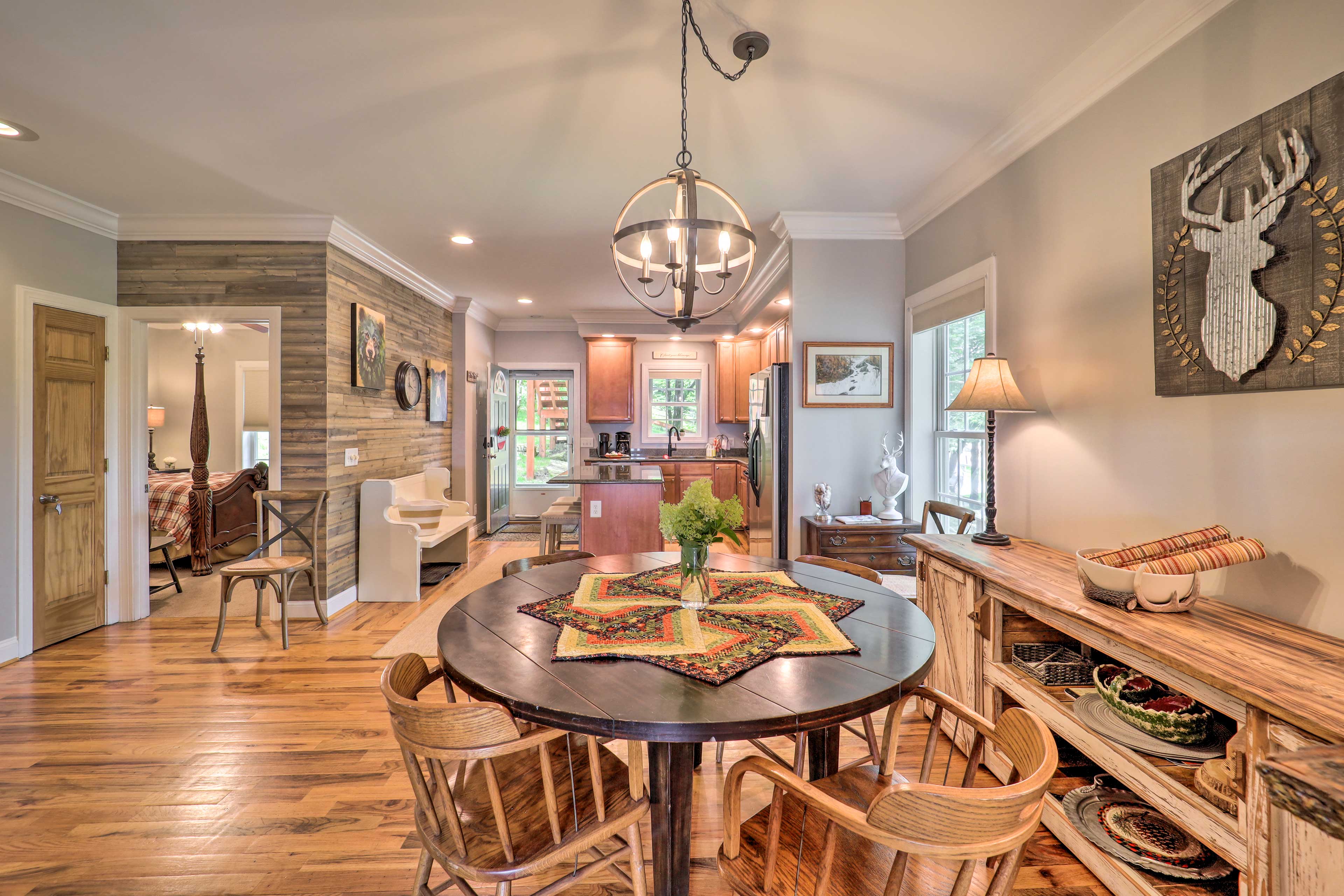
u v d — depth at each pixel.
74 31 2.04
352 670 3.14
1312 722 1.07
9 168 3.11
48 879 1.69
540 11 1.95
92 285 3.70
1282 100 1.60
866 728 1.76
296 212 3.75
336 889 1.67
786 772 1.06
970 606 2.26
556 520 4.48
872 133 2.76
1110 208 2.21
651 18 1.98
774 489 4.09
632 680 1.27
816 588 1.95
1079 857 1.73
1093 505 2.31
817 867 1.17
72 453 3.59
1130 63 2.08
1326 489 1.50
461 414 6.41
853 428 3.93
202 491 5.11
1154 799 1.47
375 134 2.76
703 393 7.86
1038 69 2.29
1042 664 2.08
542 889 1.25
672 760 1.32
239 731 2.51
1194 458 1.88
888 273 3.90
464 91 2.41
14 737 2.46
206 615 4.06
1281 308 1.59
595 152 2.94
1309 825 1.11
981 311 3.05
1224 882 1.48
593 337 7.44
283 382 3.90
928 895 1.11
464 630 1.57
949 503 3.57
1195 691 1.36
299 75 2.30
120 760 2.29
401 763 2.28
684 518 1.70
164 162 3.04
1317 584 1.53
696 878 1.71
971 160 2.97
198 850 1.81
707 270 2.13
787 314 5.00
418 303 5.49
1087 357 2.34
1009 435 2.86
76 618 3.64
